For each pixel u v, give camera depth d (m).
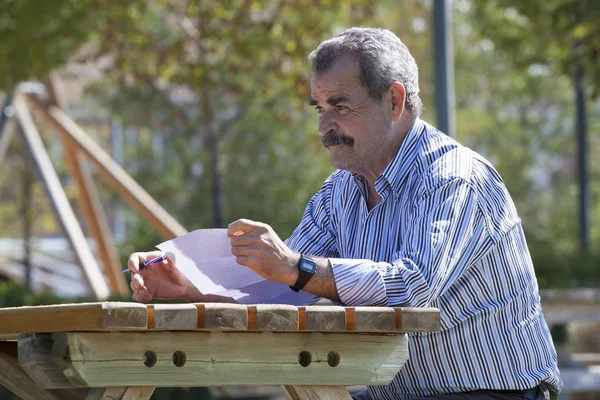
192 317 5.24
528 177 55.72
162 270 7.06
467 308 6.76
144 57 25.66
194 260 6.53
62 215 22.73
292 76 24.80
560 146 55.34
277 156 42.03
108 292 22.58
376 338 5.93
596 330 24.30
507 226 6.87
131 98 33.34
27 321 5.49
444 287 6.40
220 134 30.12
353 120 6.85
